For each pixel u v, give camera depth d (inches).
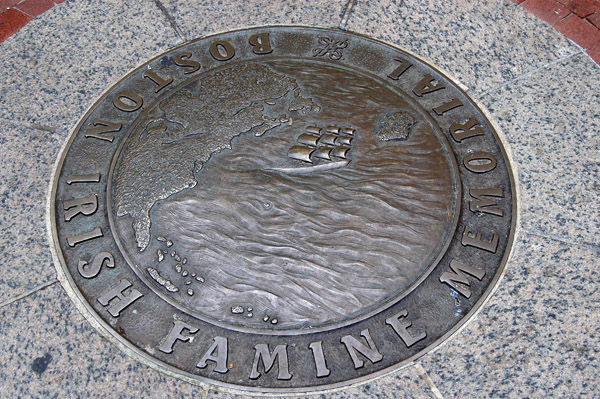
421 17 126.7
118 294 93.9
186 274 95.0
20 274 96.8
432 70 119.0
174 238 98.0
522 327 90.9
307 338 89.8
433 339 90.2
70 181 104.9
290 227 98.2
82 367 88.9
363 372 87.9
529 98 114.8
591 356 88.2
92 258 97.3
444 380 87.4
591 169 105.6
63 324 92.4
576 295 93.2
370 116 111.4
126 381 87.9
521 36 123.6
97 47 123.6
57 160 108.0
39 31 126.2
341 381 87.2
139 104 114.7
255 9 128.7
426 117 111.7
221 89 116.0
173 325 91.2
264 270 94.5
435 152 106.8
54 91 117.0
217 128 110.2
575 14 126.4
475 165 105.7
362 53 121.7
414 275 94.4
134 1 130.2
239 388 87.0
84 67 120.8
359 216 99.1
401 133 108.9
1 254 98.5
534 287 94.1
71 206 102.3
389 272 94.4
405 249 96.4
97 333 91.5
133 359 89.4
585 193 103.0
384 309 91.7
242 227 98.4
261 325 90.7
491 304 93.0
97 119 112.7
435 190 102.3
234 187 102.7
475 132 109.7
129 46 123.7
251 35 124.9
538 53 121.1
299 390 86.6
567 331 90.4
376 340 89.8
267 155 106.3
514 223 99.9
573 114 112.2
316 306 91.8
